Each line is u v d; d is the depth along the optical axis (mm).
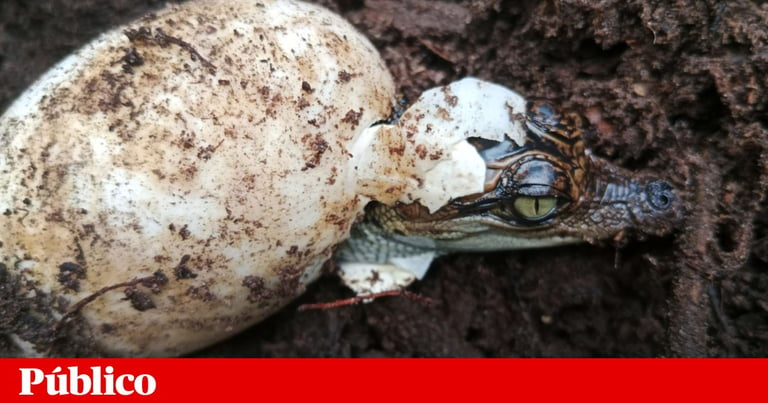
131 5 114
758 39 79
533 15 95
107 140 71
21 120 76
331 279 102
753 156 80
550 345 102
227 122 73
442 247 95
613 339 97
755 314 82
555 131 85
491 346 106
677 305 82
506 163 82
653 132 86
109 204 70
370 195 84
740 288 82
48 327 75
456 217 87
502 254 101
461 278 105
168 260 73
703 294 81
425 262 99
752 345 82
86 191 71
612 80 90
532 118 86
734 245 80
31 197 72
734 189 81
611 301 96
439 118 84
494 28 99
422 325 107
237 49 76
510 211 84
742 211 80
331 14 90
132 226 71
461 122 84
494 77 100
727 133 82
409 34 102
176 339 82
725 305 82
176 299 76
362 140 82
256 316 86
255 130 74
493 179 82
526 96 96
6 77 115
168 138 71
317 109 77
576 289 98
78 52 81
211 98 73
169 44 75
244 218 74
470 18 100
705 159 84
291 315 107
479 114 84
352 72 82
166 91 73
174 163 71
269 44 78
